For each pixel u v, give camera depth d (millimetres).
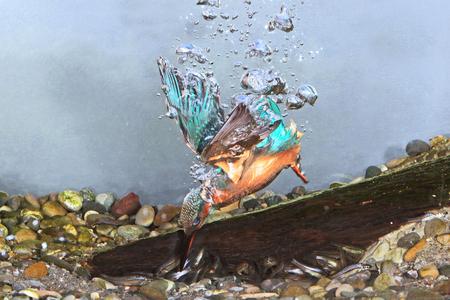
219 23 2799
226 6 2857
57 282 2352
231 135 2193
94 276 2371
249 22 2824
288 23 2465
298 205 2422
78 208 2547
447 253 2311
